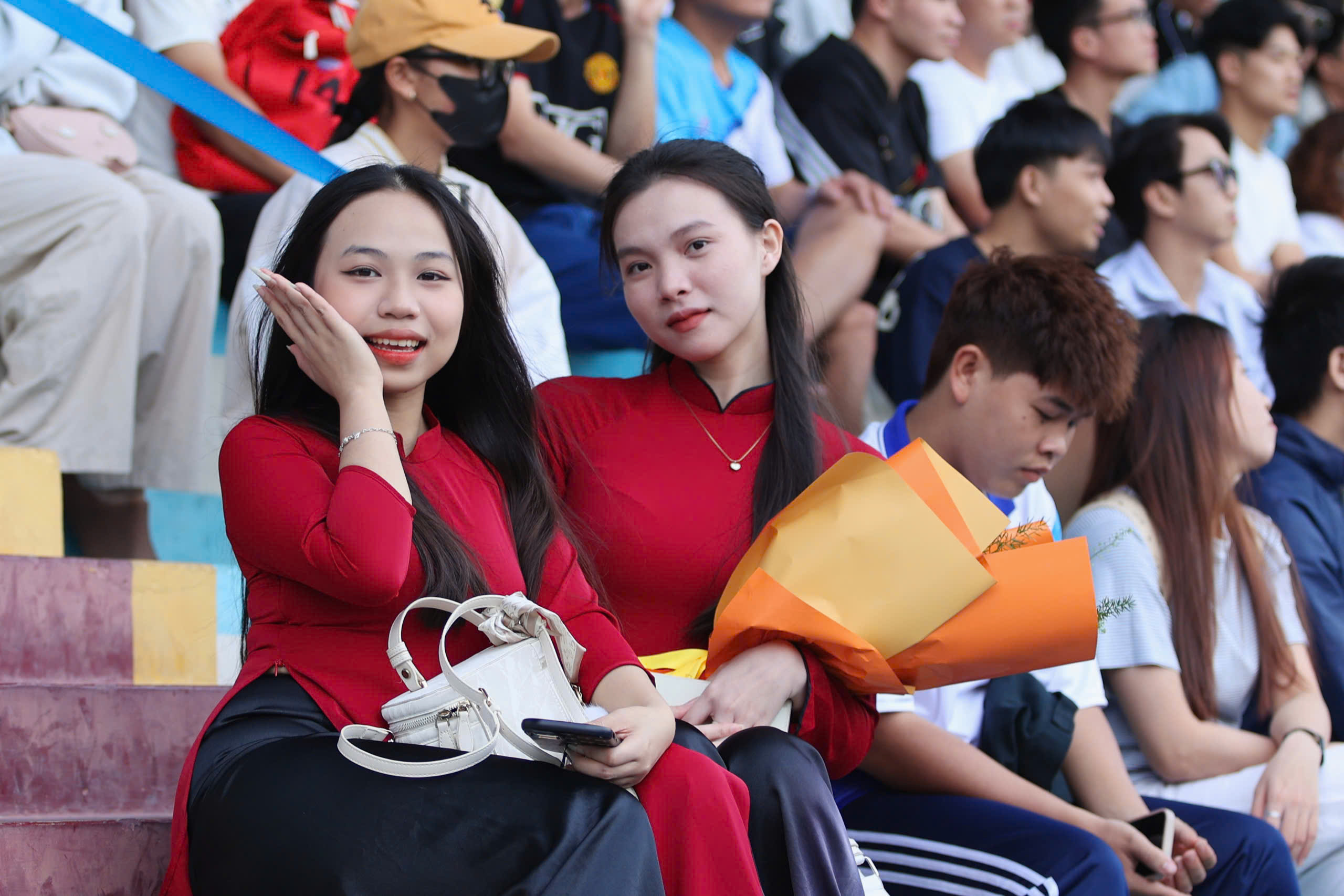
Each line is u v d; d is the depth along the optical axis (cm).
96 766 325
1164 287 748
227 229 545
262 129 431
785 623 307
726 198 347
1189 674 496
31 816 306
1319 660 552
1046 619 315
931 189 742
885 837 378
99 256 476
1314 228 892
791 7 731
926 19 730
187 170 550
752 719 300
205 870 239
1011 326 418
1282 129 904
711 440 349
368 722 263
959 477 336
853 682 314
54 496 409
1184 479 509
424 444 294
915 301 686
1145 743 485
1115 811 444
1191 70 863
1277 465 603
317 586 260
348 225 289
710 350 344
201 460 521
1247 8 863
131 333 484
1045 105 696
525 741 248
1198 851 416
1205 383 519
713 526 339
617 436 349
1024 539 337
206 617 401
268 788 237
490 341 308
